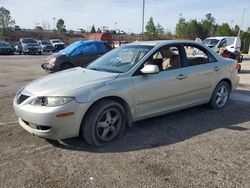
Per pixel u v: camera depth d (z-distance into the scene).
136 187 3.42
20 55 31.27
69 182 3.52
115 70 5.11
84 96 4.31
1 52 31.73
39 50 33.56
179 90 5.55
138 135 5.02
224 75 6.51
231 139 4.88
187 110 6.53
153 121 5.76
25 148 4.46
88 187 3.42
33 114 4.21
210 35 67.94
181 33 66.56
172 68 5.52
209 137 4.96
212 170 3.82
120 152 4.34
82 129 4.44
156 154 4.28
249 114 6.32
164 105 5.38
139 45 5.68
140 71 5.02
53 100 4.20
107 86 4.56
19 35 70.06
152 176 3.65
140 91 4.93
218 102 6.62
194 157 4.18
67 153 4.30
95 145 4.50
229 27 64.12
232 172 3.77
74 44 12.51
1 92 8.64
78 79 4.72
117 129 4.77
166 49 5.57
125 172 3.75
